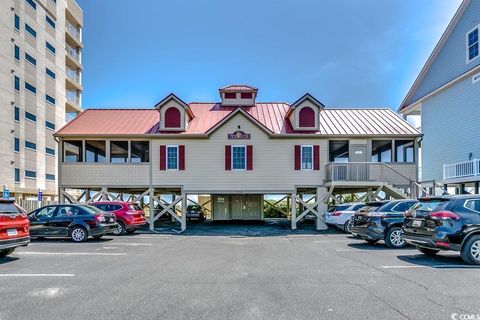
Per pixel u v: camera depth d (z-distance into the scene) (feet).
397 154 72.59
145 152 80.64
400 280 23.85
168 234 59.67
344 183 64.90
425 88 79.51
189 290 21.66
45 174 131.13
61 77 145.59
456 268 27.73
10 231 31.24
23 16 119.96
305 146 70.28
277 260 32.19
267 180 69.72
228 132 70.38
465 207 29.99
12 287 22.43
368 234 41.70
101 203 58.44
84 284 23.17
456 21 68.08
